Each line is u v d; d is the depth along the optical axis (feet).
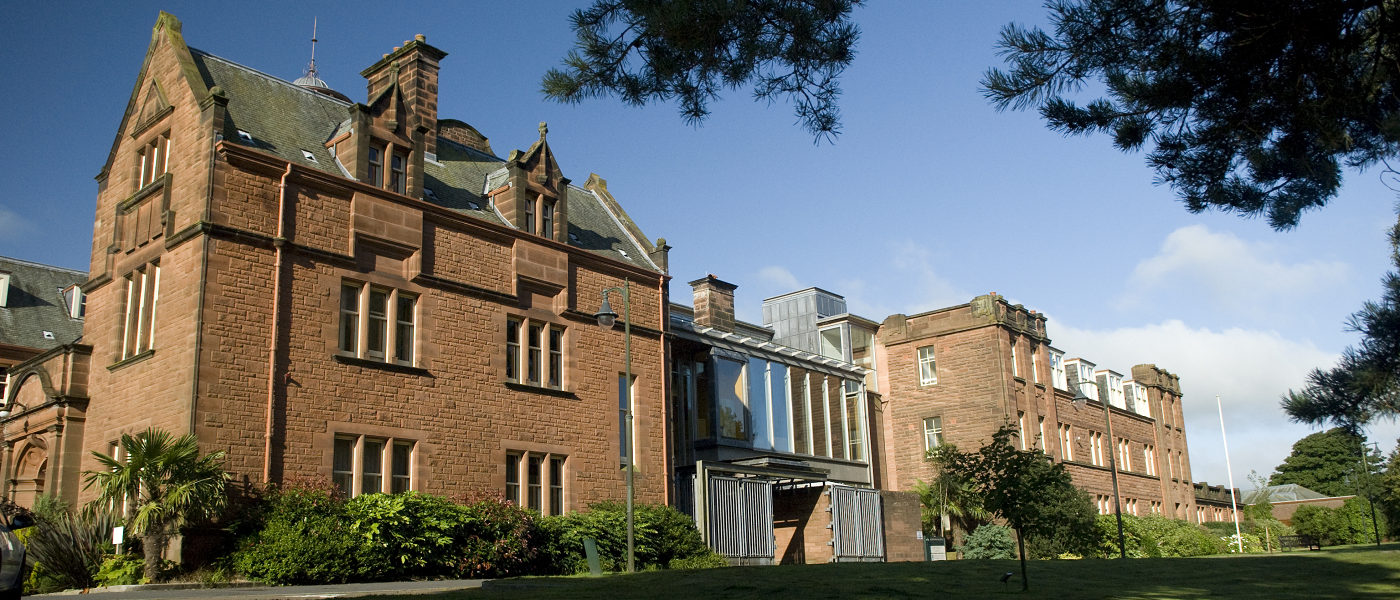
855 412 132.26
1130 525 133.69
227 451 62.23
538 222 87.76
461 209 83.92
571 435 84.64
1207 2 31.14
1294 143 33.14
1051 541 117.50
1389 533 195.52
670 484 92.68
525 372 82.33
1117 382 175.94
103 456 58.80
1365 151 33.86
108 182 80.02
